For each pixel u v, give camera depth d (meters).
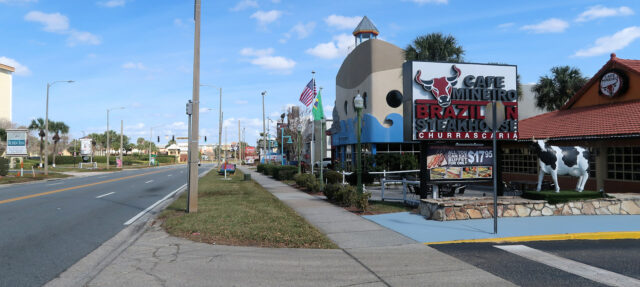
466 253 6.86
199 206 12.59
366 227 9.20
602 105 18.25
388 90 29.58
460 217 9.99
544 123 19.64
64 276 5.64
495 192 8.36
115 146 118.88
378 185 22.23
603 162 15.36
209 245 7.39
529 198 11.07
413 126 11.73
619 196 11.16
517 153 20.45
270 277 5.50
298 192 18.38
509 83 12.43
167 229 8.88
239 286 5.12
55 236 8.55
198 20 11.40
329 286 5.13
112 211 12.63
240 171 47.91
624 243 7.67
